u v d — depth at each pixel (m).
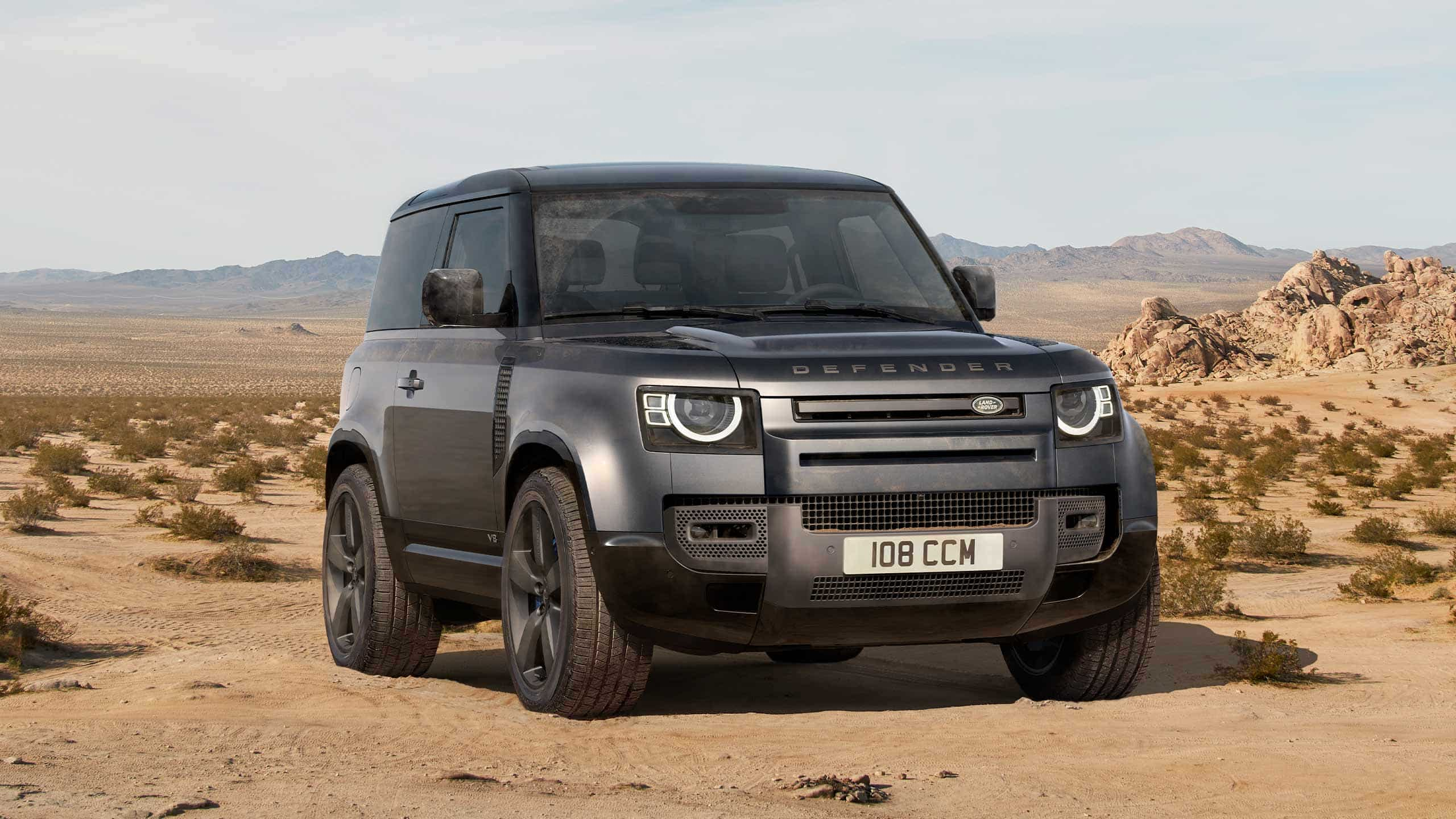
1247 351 136.25
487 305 6.52
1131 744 5.28
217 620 13.66
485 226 6.79
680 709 6.38
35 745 5.05
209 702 6.48
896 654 8.96
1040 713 6.04
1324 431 68.12
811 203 6.80
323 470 34.28
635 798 4.18
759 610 5.32
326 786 4.29
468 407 6.43
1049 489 5.52
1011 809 4.16
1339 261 156.62
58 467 33.66
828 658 8.74
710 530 5.29
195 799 4.00
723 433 5.27
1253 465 41.19
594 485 5.38
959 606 5.45
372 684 7.18
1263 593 16.52
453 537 6.75
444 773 4.46
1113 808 4.20
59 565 16.91
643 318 6.10
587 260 6.30
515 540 6.02
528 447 5.86
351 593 8.14
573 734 5.39
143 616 13.80
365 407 7.70
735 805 4.09
